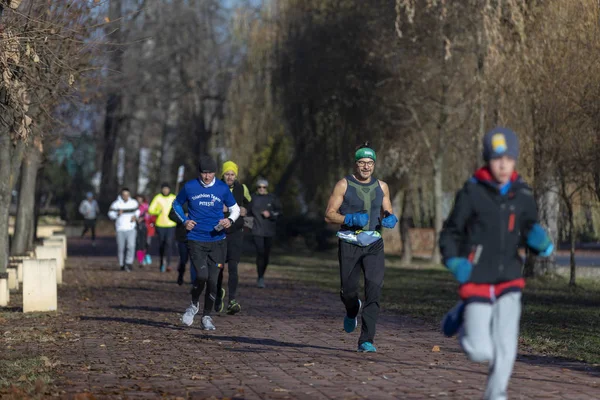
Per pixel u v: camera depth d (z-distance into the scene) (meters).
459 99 53.16
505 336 10.56
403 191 63.97
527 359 17.64
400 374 15.62
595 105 35.62
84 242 91.88
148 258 55.34
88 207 80.69
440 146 56.81
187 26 100.06
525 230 10.99
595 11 35.88
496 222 10.80
